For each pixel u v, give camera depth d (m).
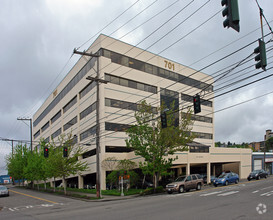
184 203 15.54
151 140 27.81
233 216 10.86
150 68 41.00
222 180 29.23
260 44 8.76
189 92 47.03
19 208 19.56
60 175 32.31
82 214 13.88
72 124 45.28
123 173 28.81
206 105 51.34
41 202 23.52
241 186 25.92
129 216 12.13
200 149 38.66
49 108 59.78
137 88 38.97
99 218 12.13
